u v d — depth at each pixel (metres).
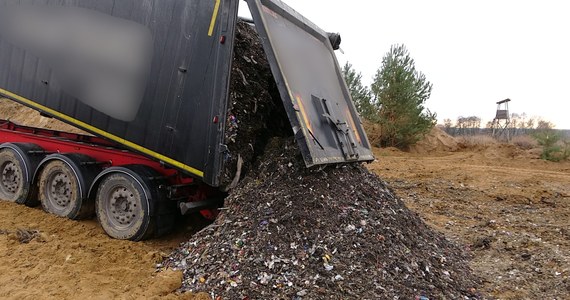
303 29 6.40
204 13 5.14
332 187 5.23
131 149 5.68
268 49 4.90
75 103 6.13
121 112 5.73
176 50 5.32
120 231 5.71
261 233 4.53
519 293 4.88
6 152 6.98
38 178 6.77
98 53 5.95
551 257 5.85
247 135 5.61
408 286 4.34
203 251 4.67
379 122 22.62
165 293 4.23
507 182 13.09
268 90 6.11
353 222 4.86
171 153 5.34
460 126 40.00
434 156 22.73
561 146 21.86
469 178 13.56
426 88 23.05
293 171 5.17
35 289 4.20
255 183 5.23
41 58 6.46
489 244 6.54
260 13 4.96
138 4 5.66
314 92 5.62
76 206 6.19
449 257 5.54
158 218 5.64
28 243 5.29
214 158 5.00
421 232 5.79
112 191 5.84
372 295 4.05
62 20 6.29
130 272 4.64
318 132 5.17
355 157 5.89
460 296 4.55
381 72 22.64
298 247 4.42
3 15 6.86
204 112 5.09
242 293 4.03
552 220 8.52
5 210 6.59
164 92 5.40
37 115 13.64
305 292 3.97
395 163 16.89
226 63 4.96
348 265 4.32
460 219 8.41
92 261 4.89
